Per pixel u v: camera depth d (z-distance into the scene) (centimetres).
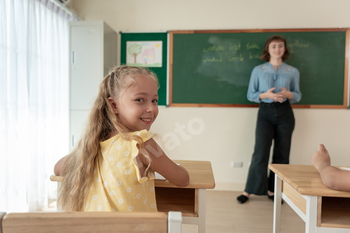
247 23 291
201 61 296
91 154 77
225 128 296
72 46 267
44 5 238
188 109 299
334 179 87
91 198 73
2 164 188
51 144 250
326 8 282
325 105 284
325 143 285
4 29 188
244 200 253
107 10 302
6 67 190
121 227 44
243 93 293
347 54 280
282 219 214
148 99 79
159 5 298
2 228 44
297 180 100
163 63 299
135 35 300
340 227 88
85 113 268
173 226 44
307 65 284
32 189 218
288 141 254
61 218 44
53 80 250
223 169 297
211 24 295
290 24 286
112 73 83
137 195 71
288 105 255
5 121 189
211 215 221
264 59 272
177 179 83
